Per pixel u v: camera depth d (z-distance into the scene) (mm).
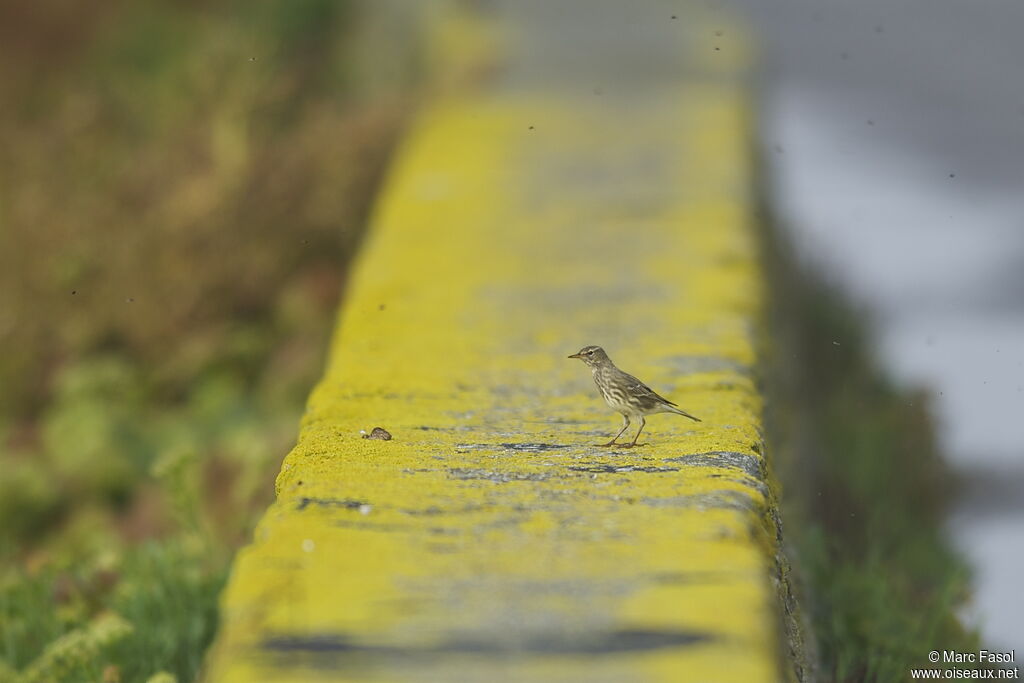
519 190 14805
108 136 18781
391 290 11297
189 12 29062
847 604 9070
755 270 11914
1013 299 17078
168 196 16719
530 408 8344
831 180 22297
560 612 5320
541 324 10328
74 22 28500
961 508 12266
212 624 9078
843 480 12336
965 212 20406
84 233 16078
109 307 15828
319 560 5762
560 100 19422
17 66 25719
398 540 5961
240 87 18094
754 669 4941
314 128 17703
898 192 21500
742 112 18656
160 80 24531
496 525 6141
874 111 26406
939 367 15352
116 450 13984
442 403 8430
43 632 9266
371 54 24734
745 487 6707
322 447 7367
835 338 15688
